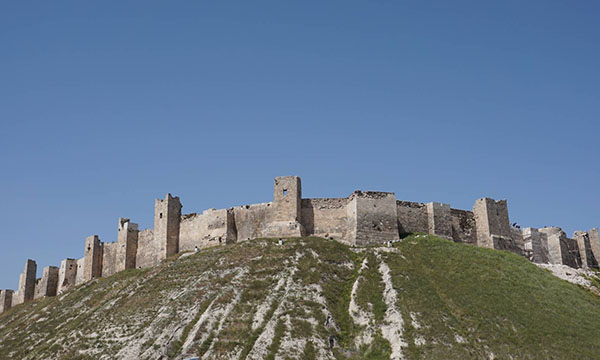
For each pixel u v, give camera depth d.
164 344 92.69
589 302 105.19
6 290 161.25
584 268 135.25
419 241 117.44
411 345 89.50
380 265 108.12
